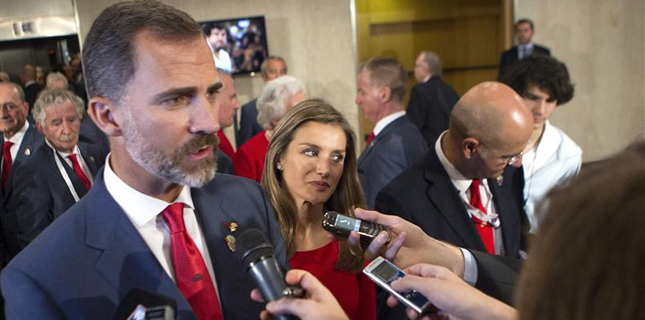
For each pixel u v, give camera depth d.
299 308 0.82
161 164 0.95
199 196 1.15
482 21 7.56
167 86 0.91
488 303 0.92
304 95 2.87
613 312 0.45
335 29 6.37
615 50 6.27
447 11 7.61
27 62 6.49
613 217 0.46
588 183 0.49
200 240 1.12
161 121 0.92
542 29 6.27
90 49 0.94
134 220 1.02
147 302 0.96
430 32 7.73
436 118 4.82
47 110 2.78
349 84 6.47
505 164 1.67
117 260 0.98
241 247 0.93
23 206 2.78
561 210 0.51
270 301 0.85
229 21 6.34
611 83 6.34
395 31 7.74
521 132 1.58
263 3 6.37
